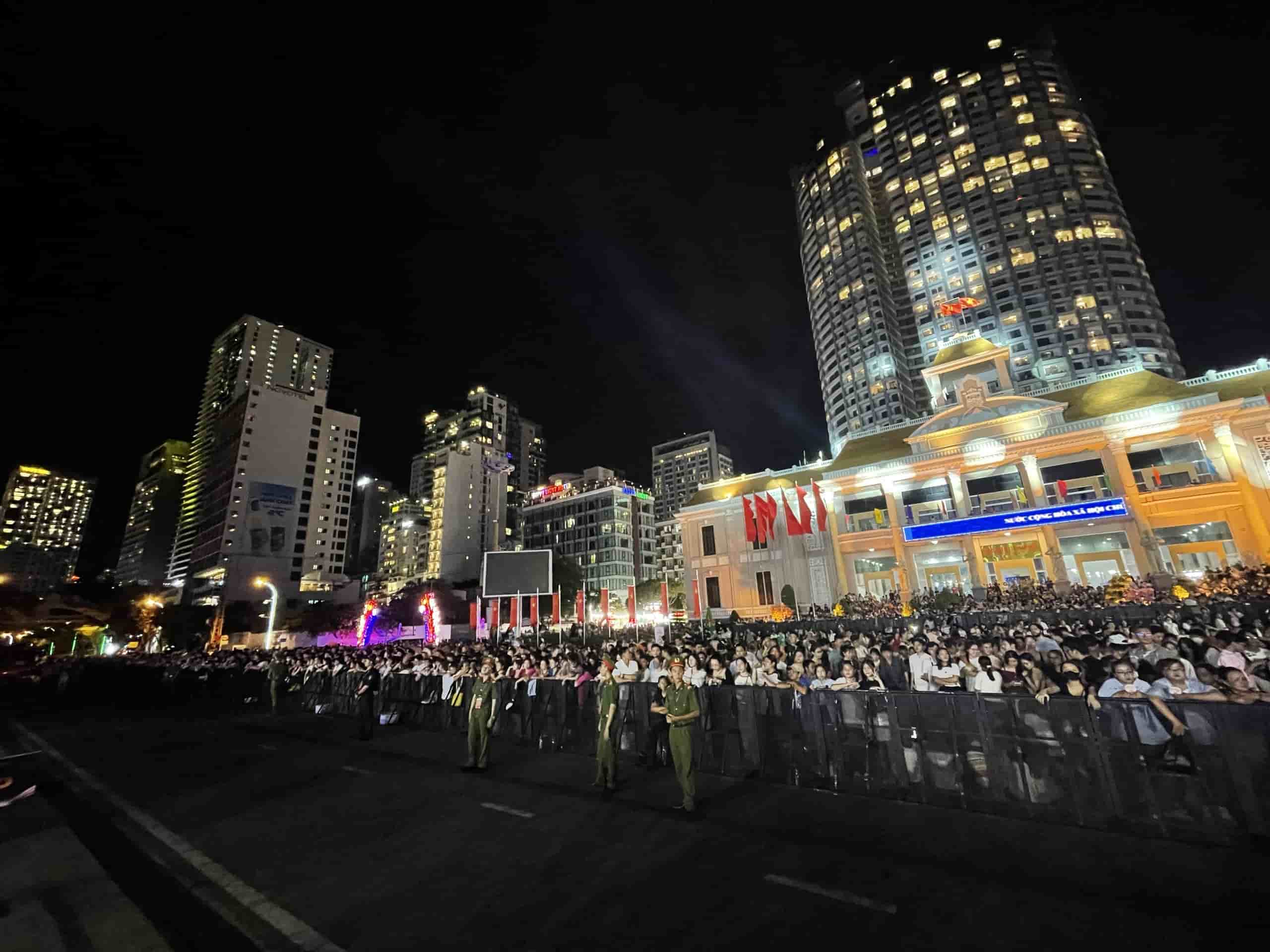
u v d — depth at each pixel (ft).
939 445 129.39
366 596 346.33
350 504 423.23
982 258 310.65
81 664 99.04
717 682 37.91
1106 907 16.76
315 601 283.59
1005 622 68.33
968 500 124.06
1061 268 291.38
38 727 57.36
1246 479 97.66
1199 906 16.58
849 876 19.57
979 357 137.28
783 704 31.63
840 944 15.42
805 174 394.93
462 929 16.89
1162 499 103.65
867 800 27.43
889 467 130.82
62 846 24.13
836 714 29.76
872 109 374.02
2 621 187.93
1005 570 118.62
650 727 35.01
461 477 458.09
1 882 20.62
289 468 385.29
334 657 69.36
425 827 26.02
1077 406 120.06
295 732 51.16
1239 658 29.14
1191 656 33.17
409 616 211.20
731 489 153.48
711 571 148.97
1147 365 270.46
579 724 40.29
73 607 211.41
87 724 58.59
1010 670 29.81
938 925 16.22
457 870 21.22
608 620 146.10
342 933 16.92
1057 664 33.91
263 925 17.54
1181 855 19.83
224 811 28.78
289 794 31.68
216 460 400.26
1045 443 115.55
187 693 77.30
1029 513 110.42
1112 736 22.85
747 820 25.43
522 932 16.63
